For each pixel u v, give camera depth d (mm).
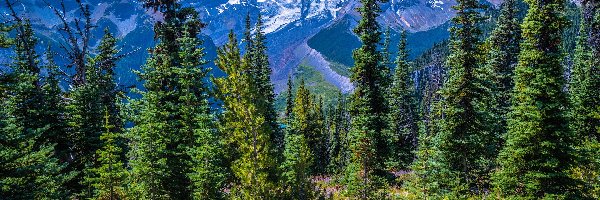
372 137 26297
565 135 19141
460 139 22828
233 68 18969
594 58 33062
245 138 19062
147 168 19953
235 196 19984
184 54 21156
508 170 20516
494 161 25750
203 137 19641
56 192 16516
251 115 18812
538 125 19281
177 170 21250
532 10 19969
